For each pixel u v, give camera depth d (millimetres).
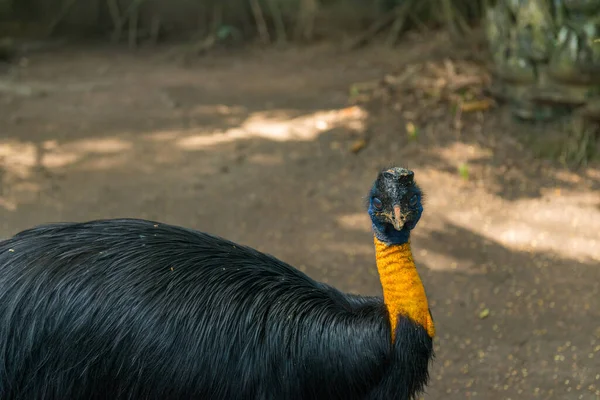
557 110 6758
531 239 5629
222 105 8367
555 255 5438
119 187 6582
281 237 5832
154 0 11391
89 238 3205
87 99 8680
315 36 10891
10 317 3025
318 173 6727
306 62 9898
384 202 2945
